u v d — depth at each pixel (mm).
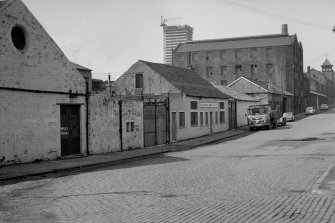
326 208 8617
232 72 96438
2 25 17094
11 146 17609
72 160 19844
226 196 10422
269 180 12867
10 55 17500
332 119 61750
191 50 100125
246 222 7699
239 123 51344
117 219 8125
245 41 97062
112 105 24547
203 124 38875
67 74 20953
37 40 19016
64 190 11836
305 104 105625
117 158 20984
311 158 18484
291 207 8852
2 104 17141
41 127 19234
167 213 8570
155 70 36562
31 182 13711
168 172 15273
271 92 67062
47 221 8109
